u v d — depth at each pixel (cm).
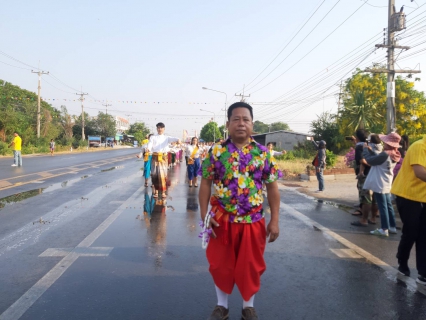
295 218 766
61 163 2317
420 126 2956
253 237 316
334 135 3059
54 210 796
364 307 365
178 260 489
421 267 421
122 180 1383
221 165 309
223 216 314
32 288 392
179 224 687
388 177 627
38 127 4528
